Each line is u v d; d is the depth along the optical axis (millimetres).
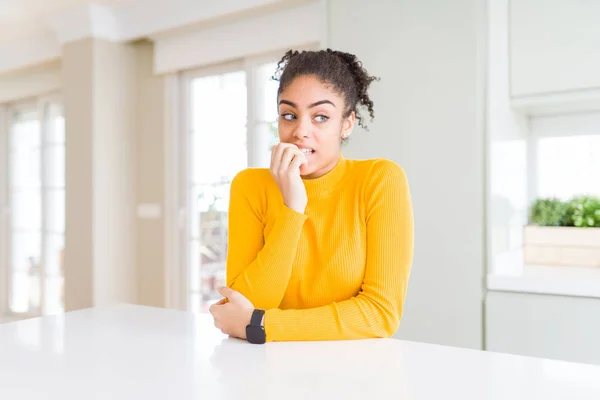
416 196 2051
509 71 2047
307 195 998
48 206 4375
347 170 1021
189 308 3488
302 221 934
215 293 3404
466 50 1950
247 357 743
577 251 2262
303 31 2859
